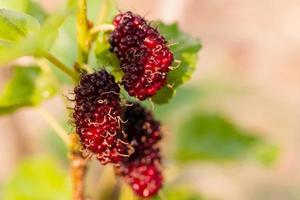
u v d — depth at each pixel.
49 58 0.20
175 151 0.32
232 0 0.66
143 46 0.19
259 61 0.63
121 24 0.19
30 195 0.31
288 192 0.51
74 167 0.22
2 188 0.39
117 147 0.19
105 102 0.19
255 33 0.65
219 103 0.53
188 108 0.36
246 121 0.55
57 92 0.25
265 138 0.33
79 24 0.20
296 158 0.53
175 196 0.32
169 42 0.22
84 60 0.20
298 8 0.67
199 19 0.64
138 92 0.19
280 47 0.64
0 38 0.19
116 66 0.20
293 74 0.62
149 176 0.22
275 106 0.57
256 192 0.51
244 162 0.33
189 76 0.21
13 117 0.39
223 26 0.65
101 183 0.28
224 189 0.50
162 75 0.19
